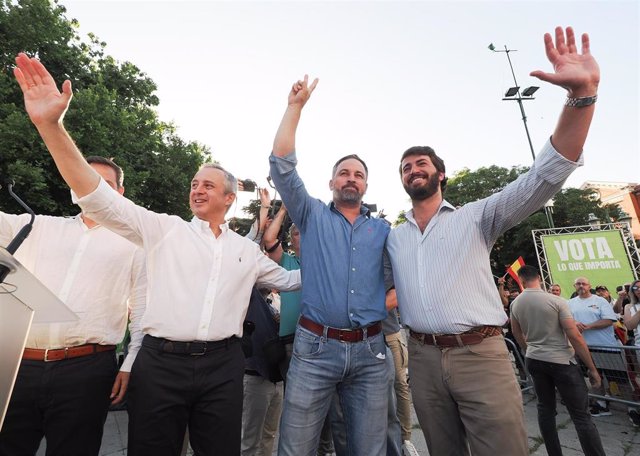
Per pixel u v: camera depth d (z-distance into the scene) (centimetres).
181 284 188
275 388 274
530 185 177
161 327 178
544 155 171
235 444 180
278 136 211
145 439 167
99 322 192
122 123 930
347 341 195
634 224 2619
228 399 181
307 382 190
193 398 177
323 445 293
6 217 197
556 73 152
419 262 206
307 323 202
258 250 231
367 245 216
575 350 315
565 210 2111
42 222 203
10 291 105
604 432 399
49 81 147
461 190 2594
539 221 2077
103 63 1102
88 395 182
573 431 383
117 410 418
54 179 792
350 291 200
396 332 338
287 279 237
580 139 160
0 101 755
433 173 215
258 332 257
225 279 197
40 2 861
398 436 264
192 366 177
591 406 469
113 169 233
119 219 180
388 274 243
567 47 156
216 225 219
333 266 205
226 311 192
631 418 418
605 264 1030
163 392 171
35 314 121
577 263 1062
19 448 171
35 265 193
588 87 152
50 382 174
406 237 218
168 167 1138
